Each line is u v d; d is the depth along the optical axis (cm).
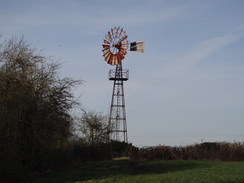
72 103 2820
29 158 2516
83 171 2881
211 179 2088
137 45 5375
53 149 2811
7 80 2239
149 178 2188
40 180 2300
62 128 2784
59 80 2739
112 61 5391
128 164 3522
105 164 3653
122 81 5494
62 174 2655
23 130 2455
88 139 4856
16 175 2223
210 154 4150
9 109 2136
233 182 1978
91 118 4956
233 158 3897
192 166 2975
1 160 2033
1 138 2078
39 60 2608
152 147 4600
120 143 5466
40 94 2595
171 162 3556
